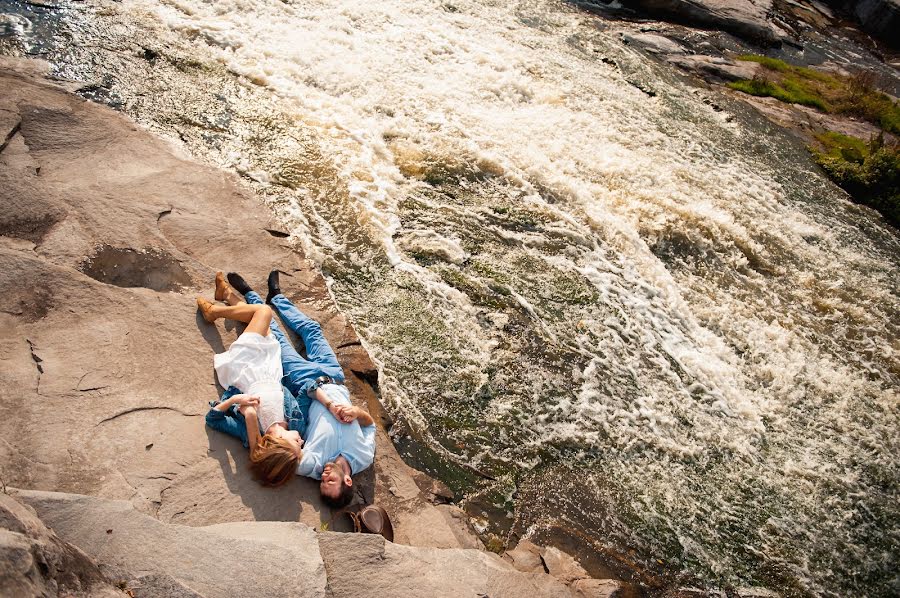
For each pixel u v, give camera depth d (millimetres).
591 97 12430
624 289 8680
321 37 11297
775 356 8453
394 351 7035
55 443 4906
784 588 6145
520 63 12695
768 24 18656
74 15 9852
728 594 5984
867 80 16578
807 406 7953
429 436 6438
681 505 6547
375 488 5715
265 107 9492
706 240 9812
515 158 10078
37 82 8320
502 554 5707
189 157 8211
